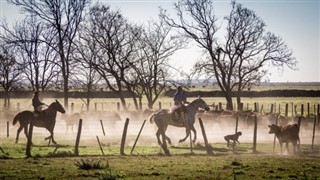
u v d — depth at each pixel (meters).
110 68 53.25
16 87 62.28
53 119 29.25
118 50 53.56
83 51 54.31
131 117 44.09
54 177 16.59
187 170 18.12
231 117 37.38
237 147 27.42
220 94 113.56
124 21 54.66
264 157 22.36
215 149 26.44
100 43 53.44
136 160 21.27
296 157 22.39
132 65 52.91
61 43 53.41
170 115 26.77
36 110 28.97
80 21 54.50
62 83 56.94
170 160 21.23
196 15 56.62
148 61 54.06
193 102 27.77
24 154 23.88
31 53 56.59
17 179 16.22
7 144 29.09
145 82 54.34
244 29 56.41
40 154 23.78
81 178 16.42
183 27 56.44
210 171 17.89
